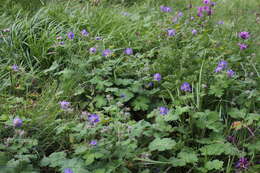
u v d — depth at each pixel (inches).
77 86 112.2
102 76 117.9
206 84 108.7
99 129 87.3
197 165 83.6
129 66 120.3
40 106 98.5
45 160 75.6
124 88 116.0
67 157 82.0
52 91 109.3
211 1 172.2
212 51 131.9
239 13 208.8
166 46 135.6
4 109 93.0
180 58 126.8
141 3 222.5
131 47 140.9
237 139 91.4
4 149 75.7
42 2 161.2
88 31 150.5
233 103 101.6
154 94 111.2
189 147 88.5
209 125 90.3
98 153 74.6
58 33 145.1
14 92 110.1
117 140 81.7
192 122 92.3
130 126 81.5
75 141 84.2
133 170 80.8
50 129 87.2
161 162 77.6
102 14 165.8
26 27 139.8
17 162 69.9
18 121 75.5
